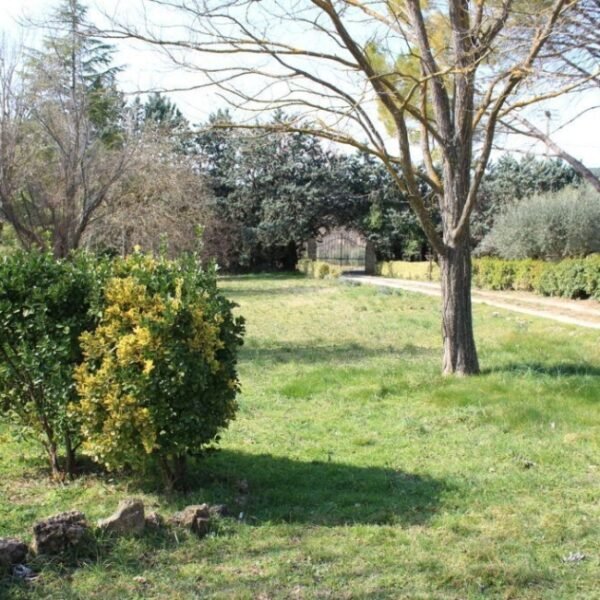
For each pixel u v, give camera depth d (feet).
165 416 15.15
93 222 59.67
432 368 34.27
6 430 22.59
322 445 21.86
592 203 90.74
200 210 97.19
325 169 140.15
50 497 16.34
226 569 12.45
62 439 17.80
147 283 16.21
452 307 31.94
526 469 19.04
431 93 31.58
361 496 16.69
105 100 52.70
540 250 94.02
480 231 126.72
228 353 16.43
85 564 12.34
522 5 26.94
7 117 48.62
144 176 74.23
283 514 15.42
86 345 15.78
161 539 13.50
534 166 127.75
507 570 12.34
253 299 86.89
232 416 16.65
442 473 18.65
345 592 11.59
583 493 16.83
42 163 53.42
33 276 16.83
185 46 24.90
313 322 61.00
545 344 42.16
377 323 59.57
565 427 23.02
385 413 25.98
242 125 27.14
